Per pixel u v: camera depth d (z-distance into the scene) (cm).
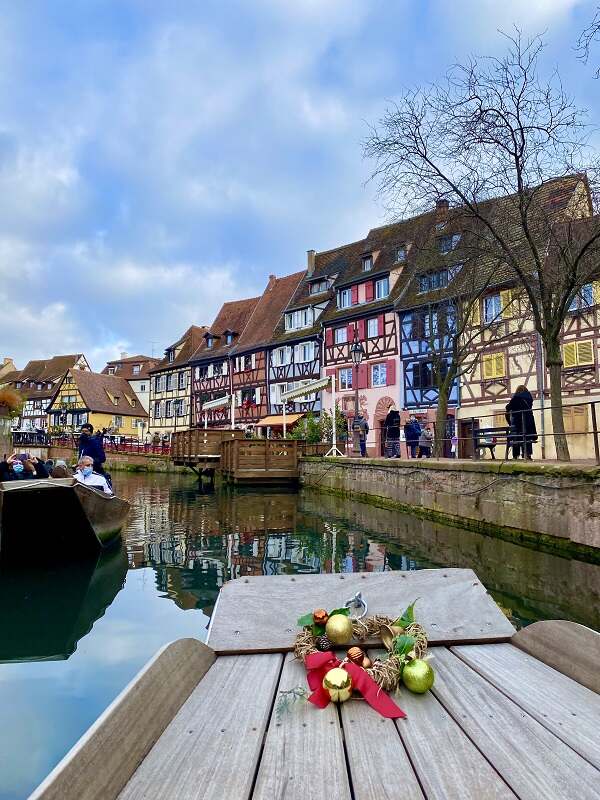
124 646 477
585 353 1870
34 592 671
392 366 2750
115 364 6944
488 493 1022
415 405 2627
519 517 939
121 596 636
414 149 1197
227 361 4119
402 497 1372
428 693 188
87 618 555
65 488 820
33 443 4828
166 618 551
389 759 146
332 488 1867
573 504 820
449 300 1673
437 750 151
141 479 3116
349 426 2559
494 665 212
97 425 5609
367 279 2939
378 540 991
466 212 1199
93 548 912
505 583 660
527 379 2053
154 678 170
